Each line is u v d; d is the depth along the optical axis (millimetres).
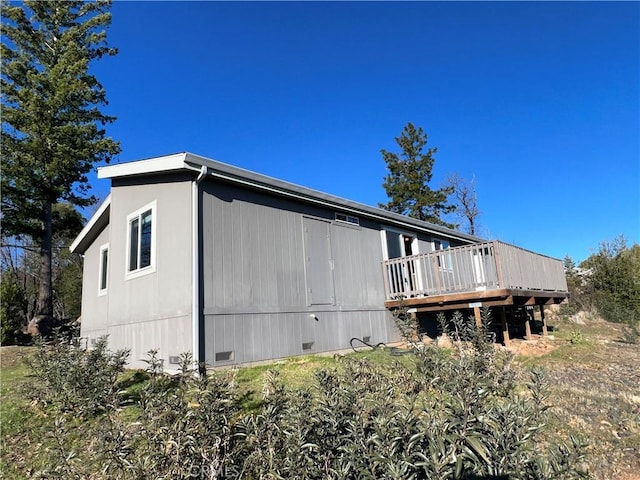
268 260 8211
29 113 17031
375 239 11477
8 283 14047
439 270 10742
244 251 7789
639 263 20547
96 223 11305
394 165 29922
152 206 8031
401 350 8586
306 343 8602
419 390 3391
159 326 7438
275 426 2467
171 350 7094
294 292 8609
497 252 9188
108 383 4352
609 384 6688
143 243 8211
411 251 13398
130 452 2576
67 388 5188
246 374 6492
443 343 8875
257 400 5008
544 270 12000
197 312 6770
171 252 7414
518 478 2131
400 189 29578
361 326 10125
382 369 4586
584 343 10391
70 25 20047
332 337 9258
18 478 4004
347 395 2662
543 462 2328
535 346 9711
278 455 2387
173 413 2564
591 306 20562
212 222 7352
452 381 2713
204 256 7094
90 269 12180
